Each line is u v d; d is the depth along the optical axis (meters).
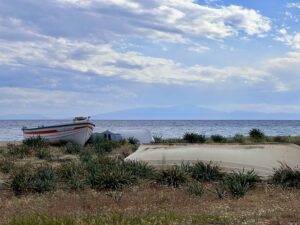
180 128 104.31
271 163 16.67
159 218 9.06
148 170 16.39
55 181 15.39
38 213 9.63
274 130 90.38
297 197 13.20
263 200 12.75
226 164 17.02
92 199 12.54
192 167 16.78
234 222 9.23
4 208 11.69
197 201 12.59
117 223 8.49
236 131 81.62
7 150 26.67
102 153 24.77
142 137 35.03
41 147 28.34
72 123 32.19
